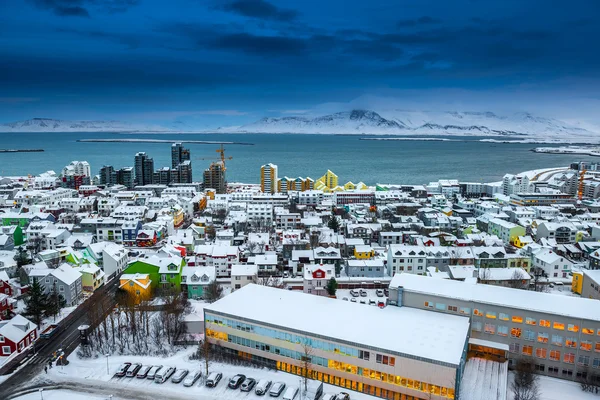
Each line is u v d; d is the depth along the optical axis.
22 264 171.88
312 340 98.62
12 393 93.19
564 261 164.88
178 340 115.75
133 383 97.44
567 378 100.25
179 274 150.00
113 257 169.12
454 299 107.88
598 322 95.88
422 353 89.69
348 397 92.06
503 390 90.50
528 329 102.38
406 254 169.25
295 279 156.88
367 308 111.69
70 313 135.62
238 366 105.31
